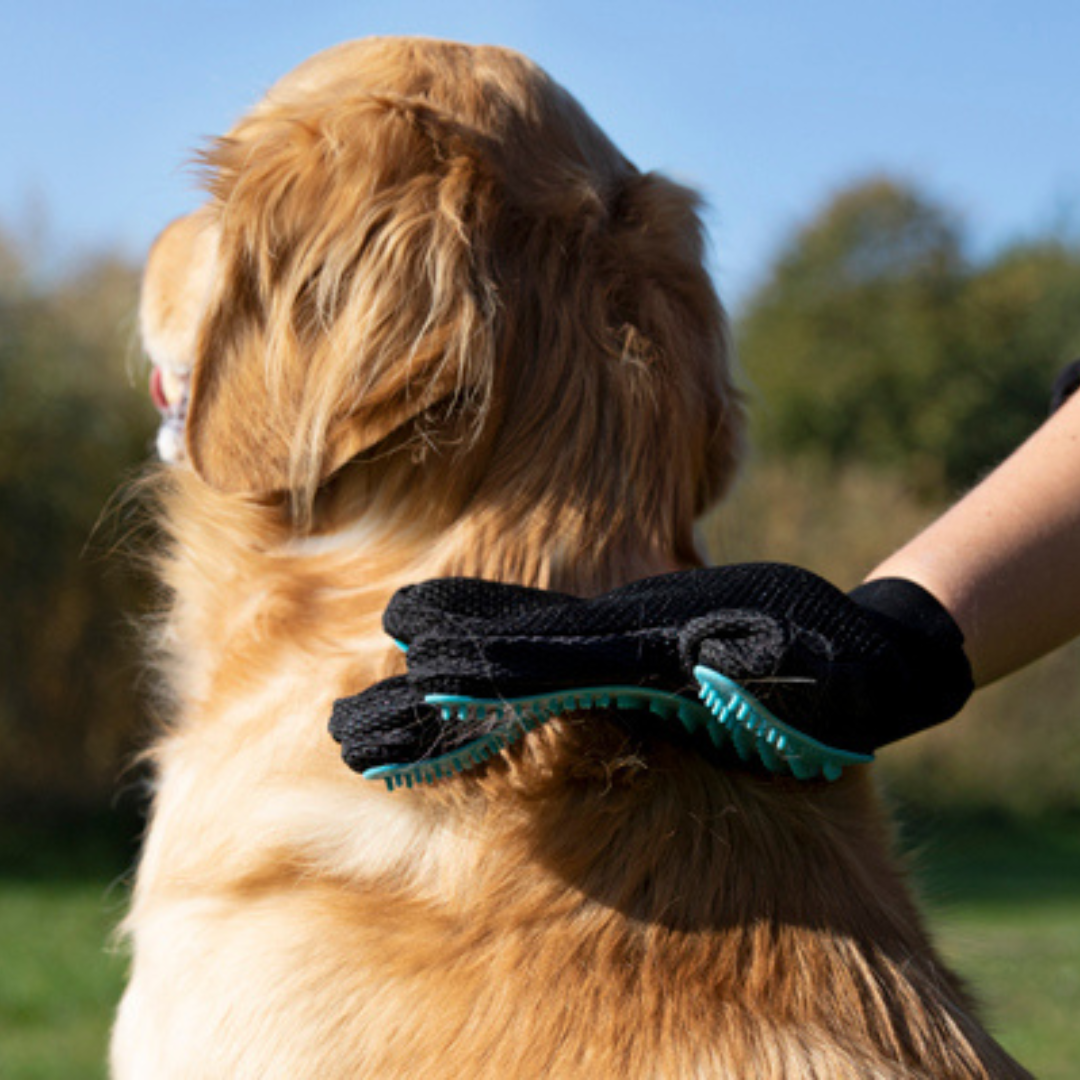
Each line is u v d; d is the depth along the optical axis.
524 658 1.30
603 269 1.78
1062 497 1.51
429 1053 1.42
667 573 1.52
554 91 1.90
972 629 1.44
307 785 1.61
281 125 1.76
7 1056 7.17
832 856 1.55
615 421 1.71
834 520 19.02
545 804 1.53
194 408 1.71
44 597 15.29
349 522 1.73
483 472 1.68
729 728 1.39
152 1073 1.58
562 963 1.45
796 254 26.94
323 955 1.50
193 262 2.03
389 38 1.90
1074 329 25.48
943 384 25.14
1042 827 18.80
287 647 1.71
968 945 2.02
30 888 12.71
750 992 1.44
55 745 15.44
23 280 15.75
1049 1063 7.39
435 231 1.66
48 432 15.30
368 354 1.63
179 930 1.61
